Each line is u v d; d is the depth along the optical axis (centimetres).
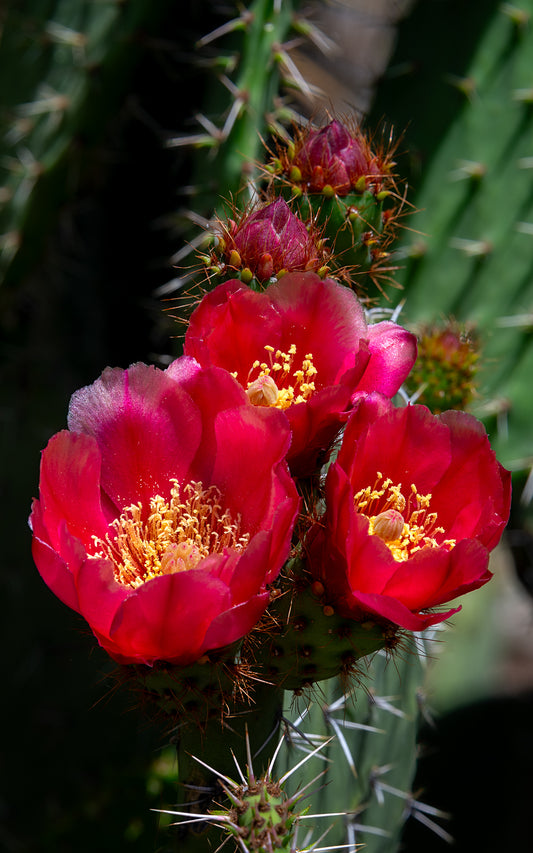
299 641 65
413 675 80
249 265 68
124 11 90
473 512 65
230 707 67
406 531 65
